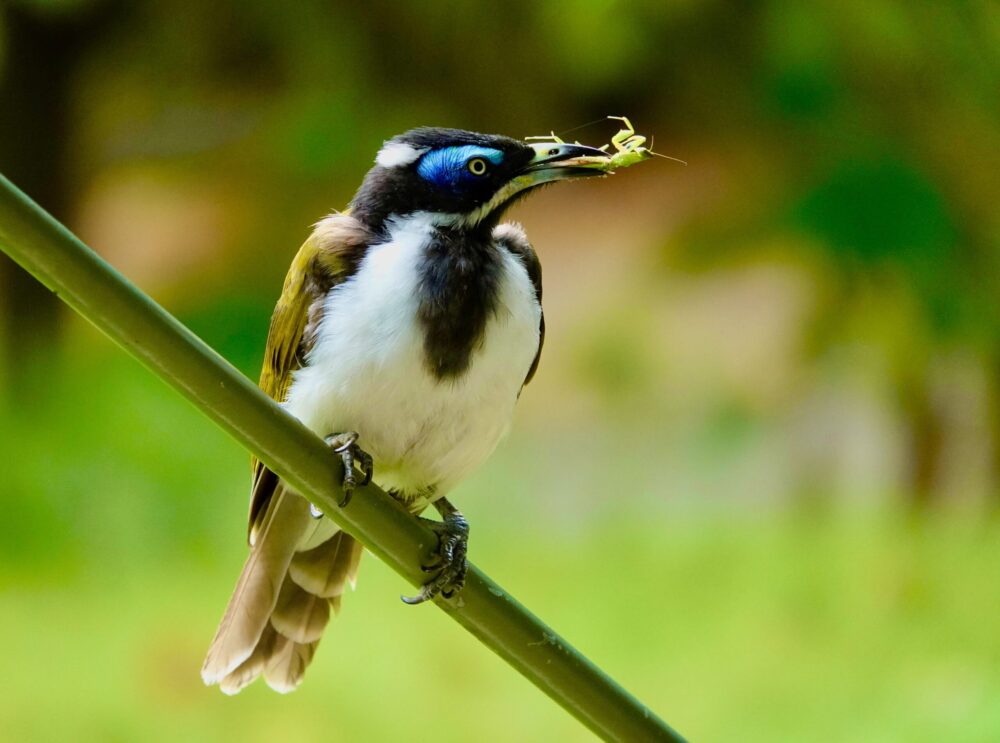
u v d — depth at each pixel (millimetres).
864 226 5016
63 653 4887
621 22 5062
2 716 4848
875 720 4855
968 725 4840
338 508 4602
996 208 5016
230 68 5461
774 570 4984
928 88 5023
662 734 4602
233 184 5461
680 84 5082
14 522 4957
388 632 4934
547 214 6105
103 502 4973
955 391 5051
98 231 5586
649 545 5016
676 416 5098
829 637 4918
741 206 5055
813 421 5078
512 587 4977
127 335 4570
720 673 4898
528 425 5340
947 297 5016
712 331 5094
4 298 5094
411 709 4875
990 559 4980
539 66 5188
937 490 5059
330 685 4891
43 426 5004
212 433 5012
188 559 4957
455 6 5098
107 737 4848
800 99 5039
